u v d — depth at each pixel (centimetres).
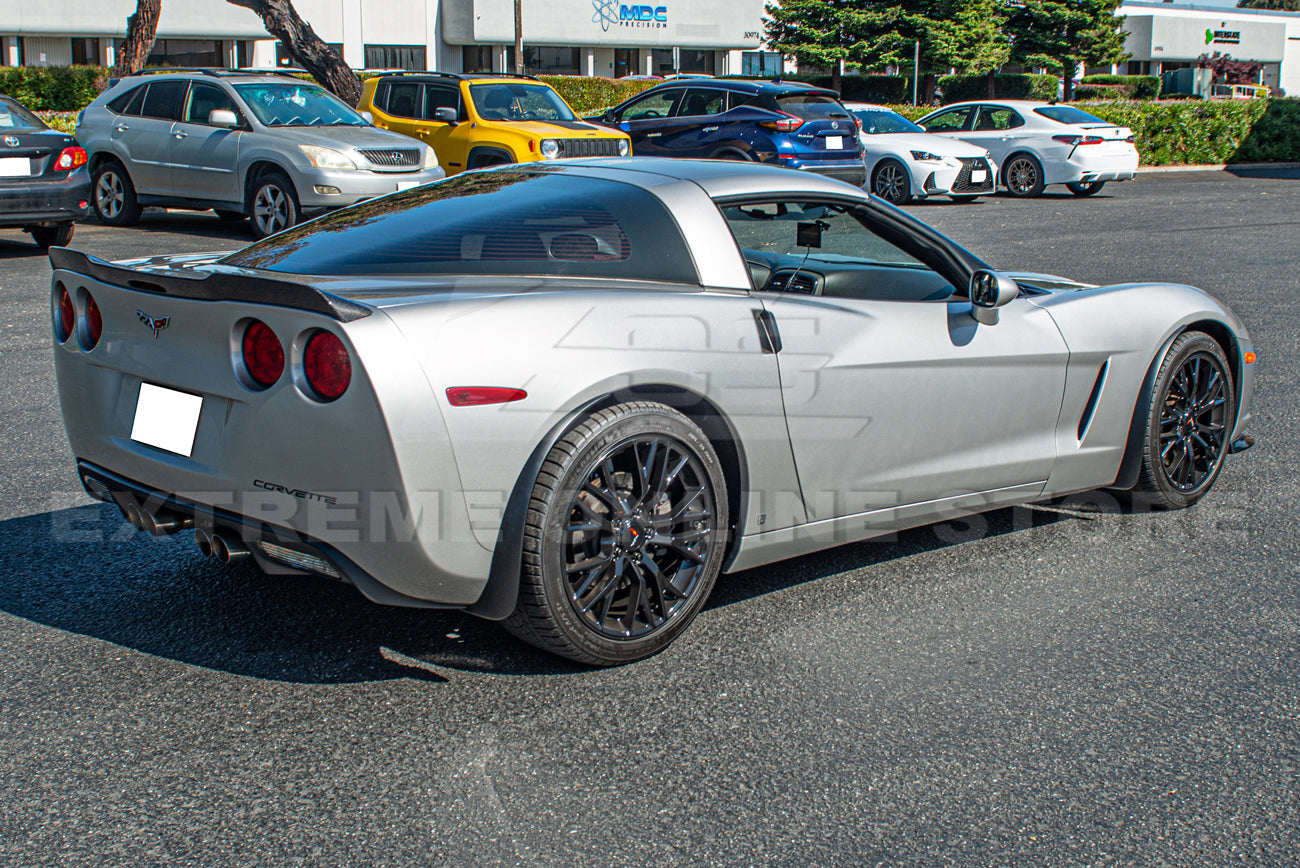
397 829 233
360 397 254
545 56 4428
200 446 284
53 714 277
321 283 288
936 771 257
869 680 300
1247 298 898
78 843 227
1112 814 241
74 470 469
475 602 283
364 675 299
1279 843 232
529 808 241
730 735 272
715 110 1608
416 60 4075
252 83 1223
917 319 350
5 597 345
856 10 3938
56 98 2867
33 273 954
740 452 314
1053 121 1861
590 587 292
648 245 314
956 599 354
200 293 277
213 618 332
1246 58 6481
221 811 239
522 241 311
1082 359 392
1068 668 308
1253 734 275
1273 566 382
